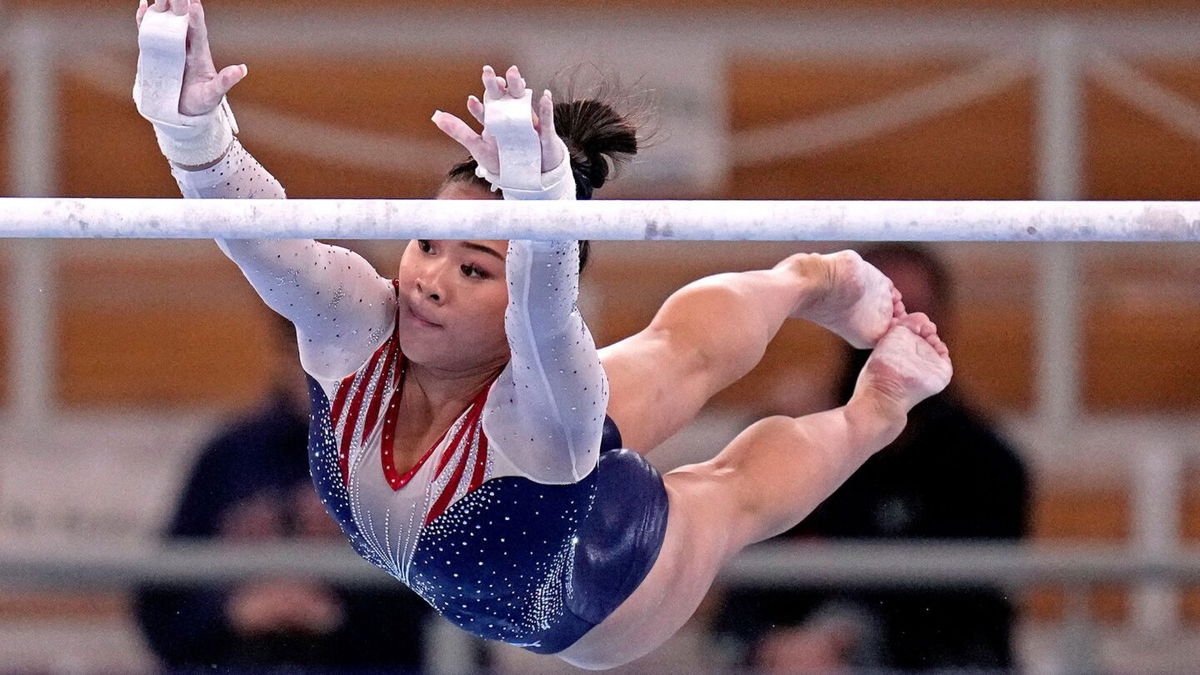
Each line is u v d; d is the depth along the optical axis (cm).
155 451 2256
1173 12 2427
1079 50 2392
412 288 949
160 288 2409
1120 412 2400
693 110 2414
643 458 1125
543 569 1016
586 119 999
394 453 993
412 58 2428
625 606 1108
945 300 1727
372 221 825
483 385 980
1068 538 2252
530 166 821
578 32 2411
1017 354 2388
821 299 1279
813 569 1622
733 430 2252
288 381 1764
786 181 2419
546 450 955
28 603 2192
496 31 2417
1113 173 2461
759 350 1223
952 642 1748
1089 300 2417
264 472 1752
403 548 1010
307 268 929
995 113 2447
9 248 2353
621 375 1142
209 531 1744
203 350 2408
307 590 1759
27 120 2328
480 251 934
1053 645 2108
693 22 2411
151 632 1767
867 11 2428
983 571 1622
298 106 2430
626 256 2345
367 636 1756
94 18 2419
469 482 973
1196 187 2466
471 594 1033
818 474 1201
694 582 1141
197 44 831
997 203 856
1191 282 2431
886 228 845
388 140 2433
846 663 1761
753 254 2338
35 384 2270
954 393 1736
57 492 2202
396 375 985
